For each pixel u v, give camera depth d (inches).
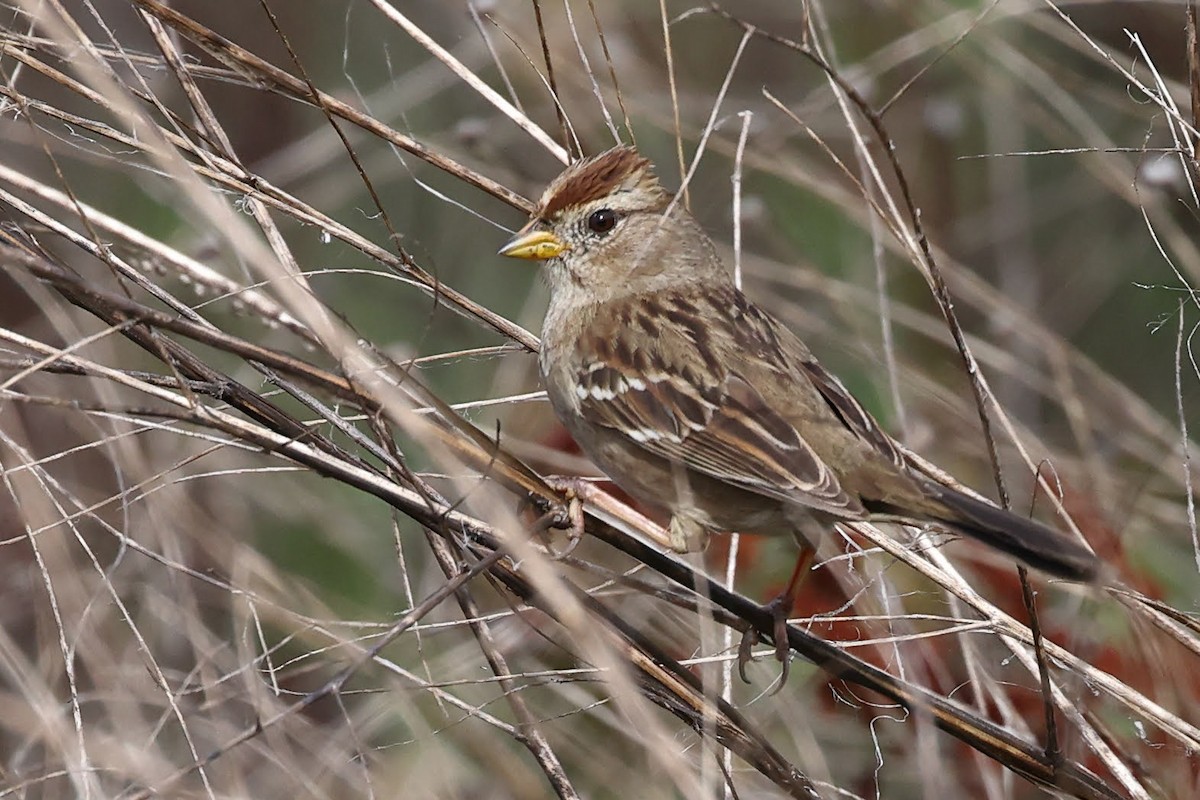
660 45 591.2
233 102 631.8
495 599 454.3
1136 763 373.7
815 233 566.9
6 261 288.0
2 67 383.6
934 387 483.2
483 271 585.3
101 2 545.3
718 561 455.5
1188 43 374.3
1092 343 567.5
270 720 317.1
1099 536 424.2
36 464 350.0
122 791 338.0
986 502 330.3
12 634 439.8
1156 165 426.9
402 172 584.1
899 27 585.3
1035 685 417.1
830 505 331.9
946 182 584.7
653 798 366.9
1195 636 367.9
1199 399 513.0
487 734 407.8
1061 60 566.9
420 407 342.6
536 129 393.7
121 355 505.7
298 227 573.0
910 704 341.4
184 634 397.4
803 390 361.1
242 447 334.0
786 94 589.3
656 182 391.5
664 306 378.0
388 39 622.2
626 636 340.2
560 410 385.7
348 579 517.3
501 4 537.3
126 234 326.6
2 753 382.3
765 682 410.6
